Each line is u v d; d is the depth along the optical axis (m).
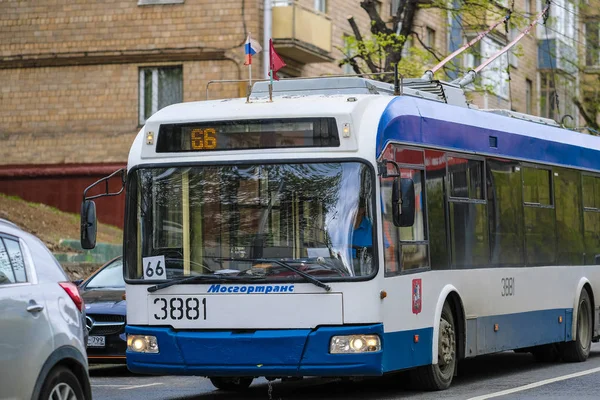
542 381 16.98
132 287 14.39
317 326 13.79
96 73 40.56
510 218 18.25
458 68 32.81
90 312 18.69
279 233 14.02
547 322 19.45
